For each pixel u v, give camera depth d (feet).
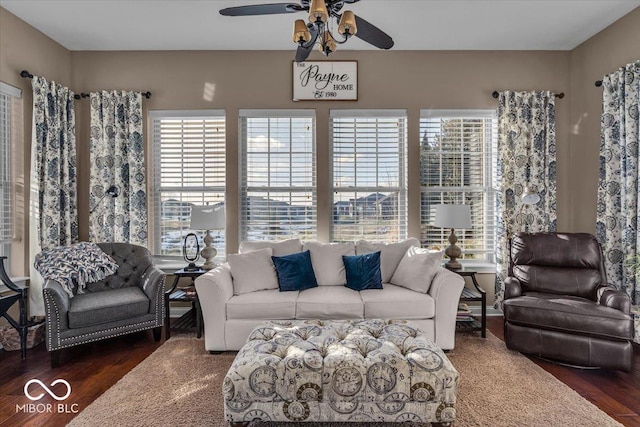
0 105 10.65
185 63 13.20
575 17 11.05
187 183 13.56
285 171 13.42
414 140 13.26
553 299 9.37
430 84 13.26
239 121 13.26
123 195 12.77
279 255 11.55
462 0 10.09
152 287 10.57
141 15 10.80
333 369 5.95
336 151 13.41
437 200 13.52
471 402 7.26
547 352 9.05
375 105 13.24
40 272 9.90
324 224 13.23
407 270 10.60
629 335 8.24
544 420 6.66
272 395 5.92
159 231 13.58
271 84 13.21
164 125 13.52
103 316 9.57
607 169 11.19
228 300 9.75
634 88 10.41
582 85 12.80
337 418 5.93
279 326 7.75
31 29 11.37
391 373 5.92
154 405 7.21
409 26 11.53
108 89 13.14
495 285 13.20
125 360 9.43
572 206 13.26
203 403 7.29
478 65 13.26
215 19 11.05
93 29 11.62
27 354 9.84
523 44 12.86
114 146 12.84
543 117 12.93
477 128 13.55
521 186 12.85
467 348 10.03
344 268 11.28
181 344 10.42
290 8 7.15
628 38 10.88
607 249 11.21
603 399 7.45
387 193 13.50
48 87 11.55
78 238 13.03
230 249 13.25
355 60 13.19
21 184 11.25
